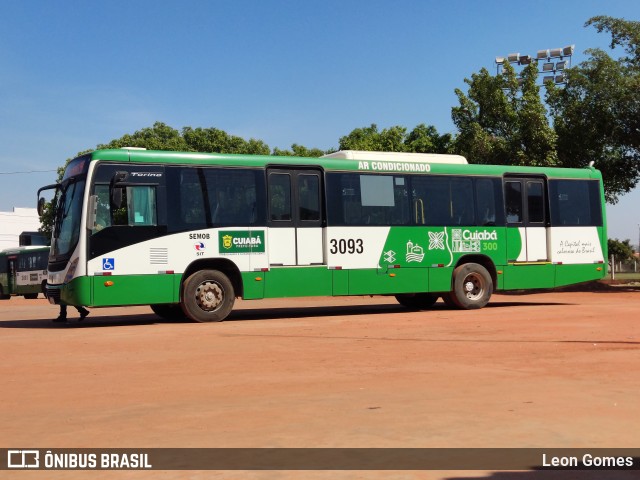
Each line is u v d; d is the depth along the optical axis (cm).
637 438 609
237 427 666
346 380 910
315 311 2222
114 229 1720
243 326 1662
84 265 1692
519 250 2186
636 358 1069
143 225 1747
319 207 1936
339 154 2016
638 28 3219
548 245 2230
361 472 520
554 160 3319
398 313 2039
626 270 6431
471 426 653
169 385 899
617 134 3303
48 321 2034
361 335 1429
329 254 1930
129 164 1750
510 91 3497
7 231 9006
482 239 2136
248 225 1847
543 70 4419
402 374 948
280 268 1875
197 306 1791
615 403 749
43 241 4931
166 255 1762
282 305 2630
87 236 1698
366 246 1978
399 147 4231
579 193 2291
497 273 2153
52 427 684
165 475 524
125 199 1739
